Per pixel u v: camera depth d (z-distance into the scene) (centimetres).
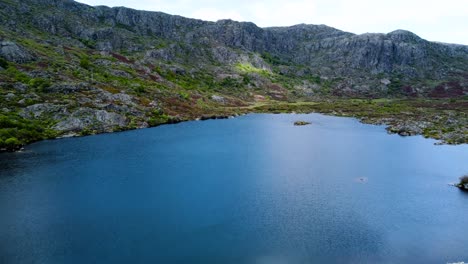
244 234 5397
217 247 5022
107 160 9319
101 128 13262
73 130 12538
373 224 5781
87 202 6525
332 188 7419
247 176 8175
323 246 5088
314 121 17400
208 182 7725
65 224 5650
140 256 4772
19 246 4997
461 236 5409
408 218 6016
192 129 14488
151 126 14925
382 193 7162
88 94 15438
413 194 7112
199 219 5891
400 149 11044
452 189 7425
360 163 9388
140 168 8725
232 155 10156
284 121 17325
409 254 4903
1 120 11156
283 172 8531
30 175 7950
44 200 6581
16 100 13062
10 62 16375
